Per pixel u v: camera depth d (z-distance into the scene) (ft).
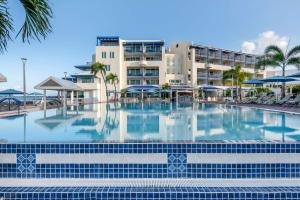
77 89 67.10
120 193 11.50
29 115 45.29
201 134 21.40
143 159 13.74
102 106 79.97
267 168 13.47
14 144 13.84
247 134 21.21
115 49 141.90
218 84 179.01
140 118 39.19
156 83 151.94
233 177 13.53
